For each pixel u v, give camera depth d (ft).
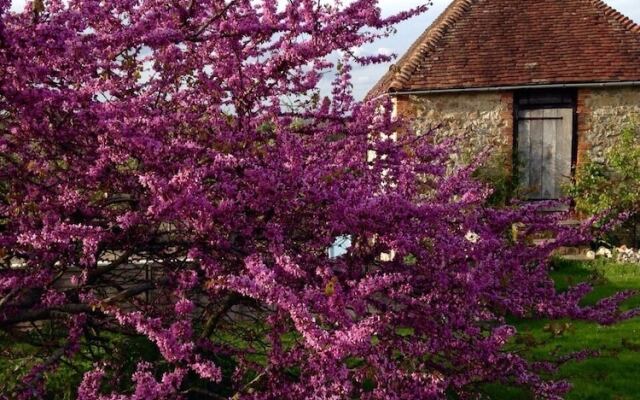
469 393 13.12
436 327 11.80
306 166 12.78
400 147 14.87
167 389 9.93
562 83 44.34
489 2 50.14
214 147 11.53
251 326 15.51
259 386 11.46
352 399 11.28
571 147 45.80
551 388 12.84
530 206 15.23
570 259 39.70
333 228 12.01
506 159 44.96
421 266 12.13
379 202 11.63
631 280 35.12
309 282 11.68
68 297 13.07
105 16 12.14
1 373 14.30
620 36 46.83
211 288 12.35
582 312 13.83
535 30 47.80
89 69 11.96
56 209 12.29
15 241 11.79
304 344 10.83
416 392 10.49
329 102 15.08
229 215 11.39
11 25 10.54
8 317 12.24
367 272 12.47
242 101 13.28
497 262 12.52
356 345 9.38
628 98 45.14
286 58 12.46
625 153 43.04
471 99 45.37
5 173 12.29
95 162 12.34
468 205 13.97
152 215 11.73
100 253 13.62
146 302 13.46
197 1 12.96
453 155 44.19
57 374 14.87
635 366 22.02
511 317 25.91
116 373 13.46
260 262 10.25
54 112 11.50
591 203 42.09
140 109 12.08
